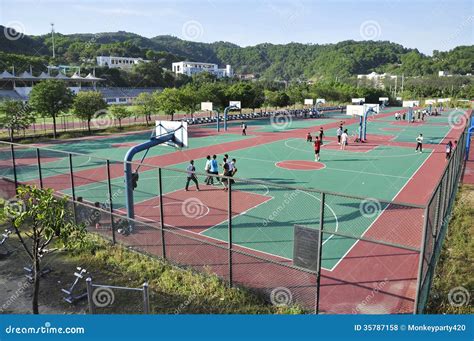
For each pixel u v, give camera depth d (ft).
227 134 147.33
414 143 124.06
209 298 30.17
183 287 31.73
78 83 306.55
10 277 34.01
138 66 358.02
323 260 37.22
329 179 73.15
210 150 107.86
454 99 379.76
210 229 45.65
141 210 53.11
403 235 43.73
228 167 63.62
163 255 36.40
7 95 249.34
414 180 72.54
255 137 138.10
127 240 41.24
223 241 42.06
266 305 29.58
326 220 48.75
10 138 121.60
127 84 350.02
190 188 65.36
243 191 63.26
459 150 66.23
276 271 35.04
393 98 389.19
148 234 43.32
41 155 98.22
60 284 32.63
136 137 136.05
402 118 231.09
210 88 204.44
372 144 122.11
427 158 96.37
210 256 37.96
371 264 36.32
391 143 124.06
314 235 27.66
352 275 34.24
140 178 72.95
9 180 65.21
